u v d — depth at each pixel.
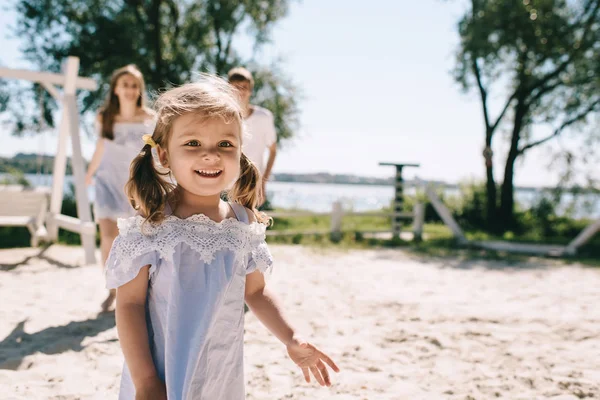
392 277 7.33
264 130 5.43
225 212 1.98
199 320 1.72
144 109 5.16
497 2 15.93
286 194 17.06
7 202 8.95
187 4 19.66
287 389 3.27
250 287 2.03
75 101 7.90
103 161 5.03
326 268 7.86
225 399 1.82
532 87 16.61
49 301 5.26
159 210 1.81
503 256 9.96
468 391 3.34
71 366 3.58
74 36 17.75
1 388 3.17
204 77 2.06
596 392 3.36
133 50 18.03
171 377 1.66
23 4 16.94
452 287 6.74
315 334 4.44
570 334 4.62
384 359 3.88
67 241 9.50
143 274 1.76
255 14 19.92
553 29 15.80
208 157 1.76
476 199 18.64
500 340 4.40
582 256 10.20
